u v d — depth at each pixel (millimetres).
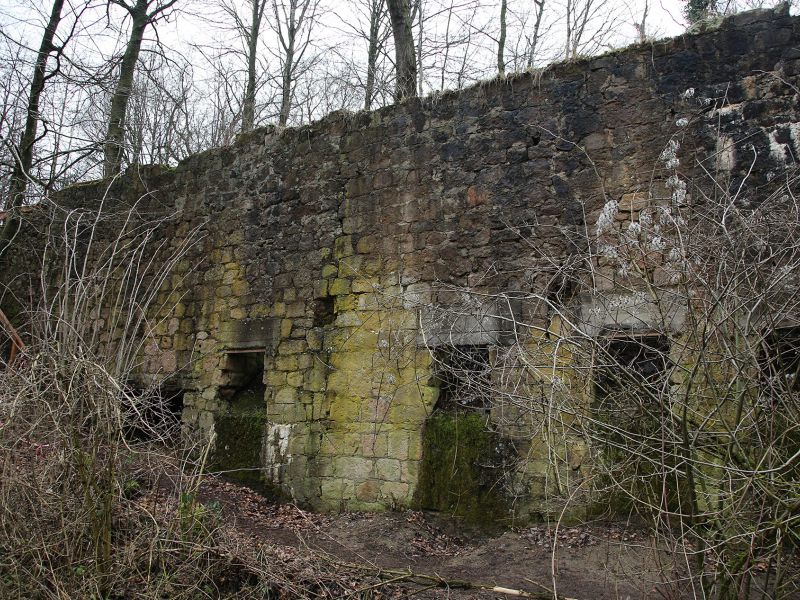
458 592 4379
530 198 6262
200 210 8781
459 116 6785
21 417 4199
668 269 4254
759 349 3928
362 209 7238
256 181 8273
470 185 6598
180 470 4773
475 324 6207
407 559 5309
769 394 3533
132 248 9391
